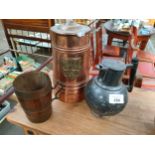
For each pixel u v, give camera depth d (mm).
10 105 1499
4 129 1404
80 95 707
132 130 605
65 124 633
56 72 659
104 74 547
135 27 1413
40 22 1783
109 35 1933
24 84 586
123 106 569
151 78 1461
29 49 2545
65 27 583
